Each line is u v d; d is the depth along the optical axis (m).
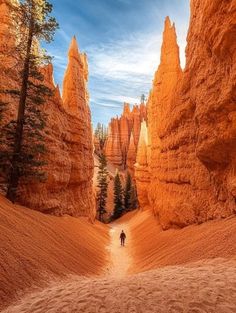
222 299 8.14
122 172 125.12
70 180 34.88
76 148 36.41
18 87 26.61
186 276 10.41
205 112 17.59
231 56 14.94
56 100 31.72
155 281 10.36
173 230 25.39
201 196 20.86
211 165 18.75
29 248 14.30
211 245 13.78
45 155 27.17
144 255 24.20
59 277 13.62
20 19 24.36
